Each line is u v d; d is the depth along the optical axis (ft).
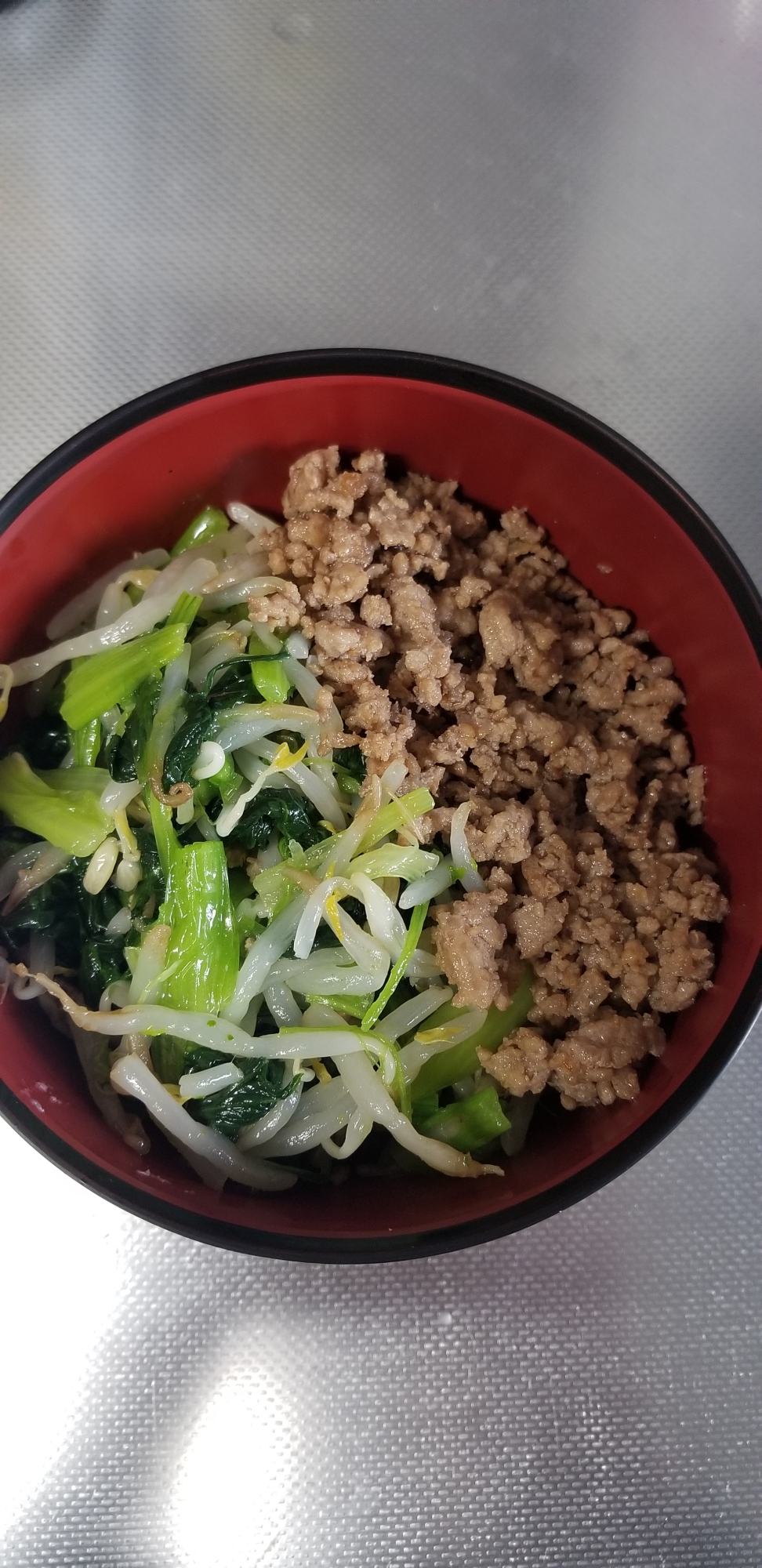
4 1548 0.61
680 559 0.58
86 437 0.55
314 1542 0.61
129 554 0.64
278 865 0.59
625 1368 0.64
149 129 0.78
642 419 0.74
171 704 0.59
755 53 0.80
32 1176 0.65
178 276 0.75
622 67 0.79
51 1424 0.63
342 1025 0.59
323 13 0.79
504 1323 0.64
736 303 0.76
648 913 0.59
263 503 0.66
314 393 0.58
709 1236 0.66
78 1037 0.61
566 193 0.78
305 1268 0.65
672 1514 0.62
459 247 0.76
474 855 0.60
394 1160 0.61
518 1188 0.55
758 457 0.74
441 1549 0.61
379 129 0.78
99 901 0.61
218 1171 0.59
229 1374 0.63
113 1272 0.65
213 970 0.57
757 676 0.54
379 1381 0.64
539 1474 0.63
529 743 0.62
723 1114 0.67
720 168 0.78
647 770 0.63
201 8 0.79
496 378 0.56
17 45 0.79
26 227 0.76
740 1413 0.64
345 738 0.58
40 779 0.61
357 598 0.60
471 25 0.79
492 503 0.65
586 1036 0.57
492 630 0.60
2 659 0.60
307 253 0.76
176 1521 0.62
